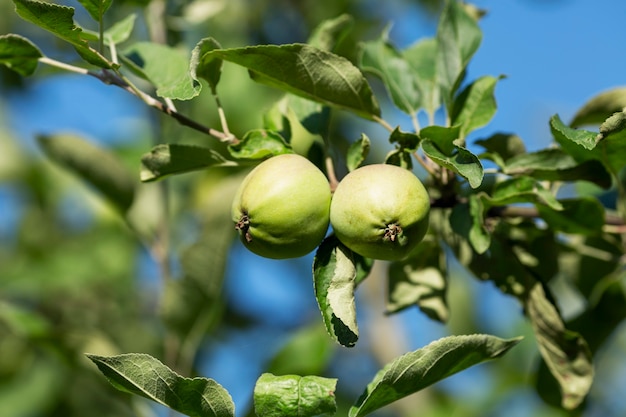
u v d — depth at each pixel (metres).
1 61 1.00
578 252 1.08
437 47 1.03
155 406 1.12
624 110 0.93
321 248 0.93
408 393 0.92
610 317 1.09
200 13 1.20
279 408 0.90
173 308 1.11
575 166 0.99
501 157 1.02
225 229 1.11
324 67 0.96
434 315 1.04
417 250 1.04
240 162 0.98
